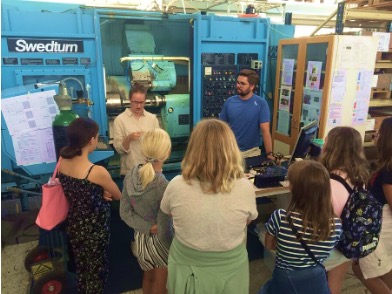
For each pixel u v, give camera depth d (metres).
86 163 1.66
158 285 1.67
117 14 2.78
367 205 1.46
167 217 1.48
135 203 1.56
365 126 3.16
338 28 2.93
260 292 1.53
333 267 1.58
